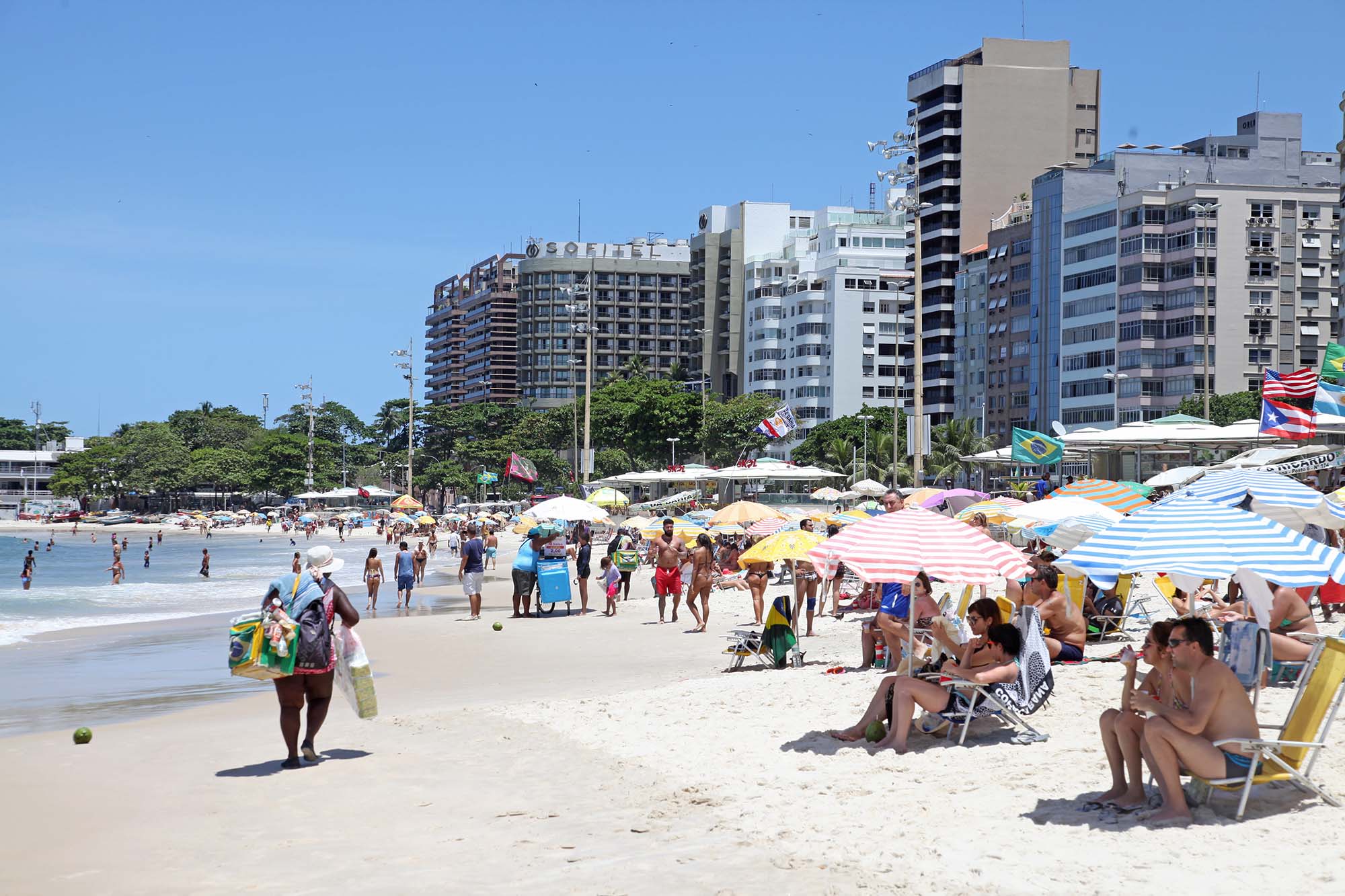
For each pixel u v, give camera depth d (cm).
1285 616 1366
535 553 3272
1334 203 9688
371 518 16662
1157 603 2442
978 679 1137
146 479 18488
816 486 9256
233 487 19200
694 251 18150
